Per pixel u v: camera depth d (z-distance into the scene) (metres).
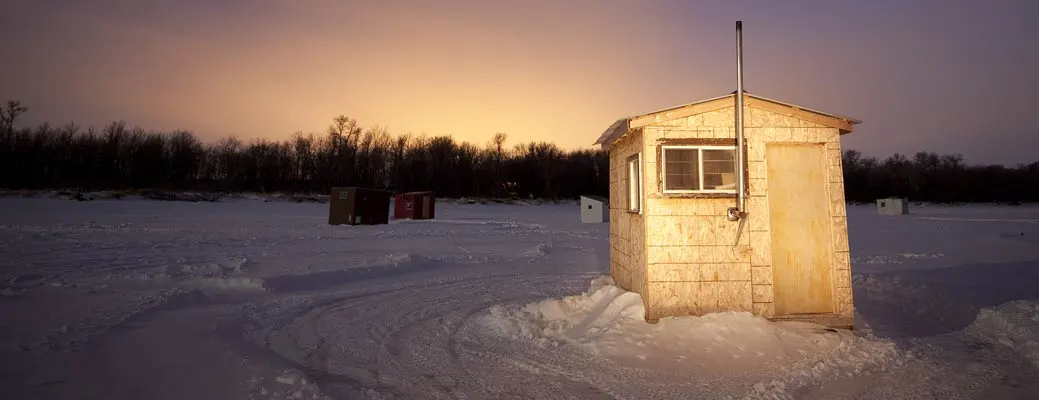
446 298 9.94
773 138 7.31
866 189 80.94
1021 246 20.08
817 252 7.32
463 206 65.75
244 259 13.45
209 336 6.74
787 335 6.57
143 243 17.62
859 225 33.66
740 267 7.17
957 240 22.89
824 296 7.27
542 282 11.90
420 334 7.22
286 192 73.25
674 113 7.28
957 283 11.31
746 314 6.86
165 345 6.25
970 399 4.79
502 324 7.48
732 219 7.07
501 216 43.94
